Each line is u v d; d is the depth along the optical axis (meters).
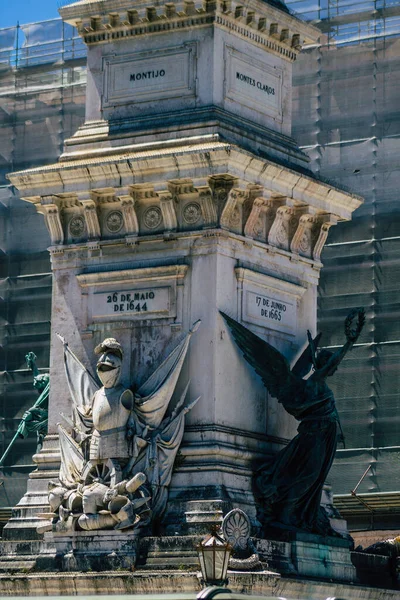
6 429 158.38
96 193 96.19
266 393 95.81
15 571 92.75
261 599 65.75
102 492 91.44
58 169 96.12
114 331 95.44
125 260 95.81
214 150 91.75
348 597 95.31
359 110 149.88
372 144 148.88
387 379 146.75
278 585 89.69
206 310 93.25
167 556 89.62
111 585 89.44
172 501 91.75
